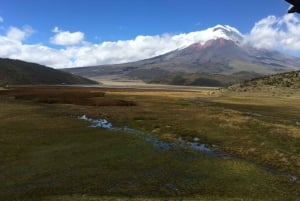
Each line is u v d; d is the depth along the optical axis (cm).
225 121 6150
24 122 6084
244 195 2734
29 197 2644
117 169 3372
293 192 2816
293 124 5978
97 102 10038
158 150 4156
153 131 5394
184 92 18788
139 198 2634
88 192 2756
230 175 3222
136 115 7169
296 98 11812
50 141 4622
